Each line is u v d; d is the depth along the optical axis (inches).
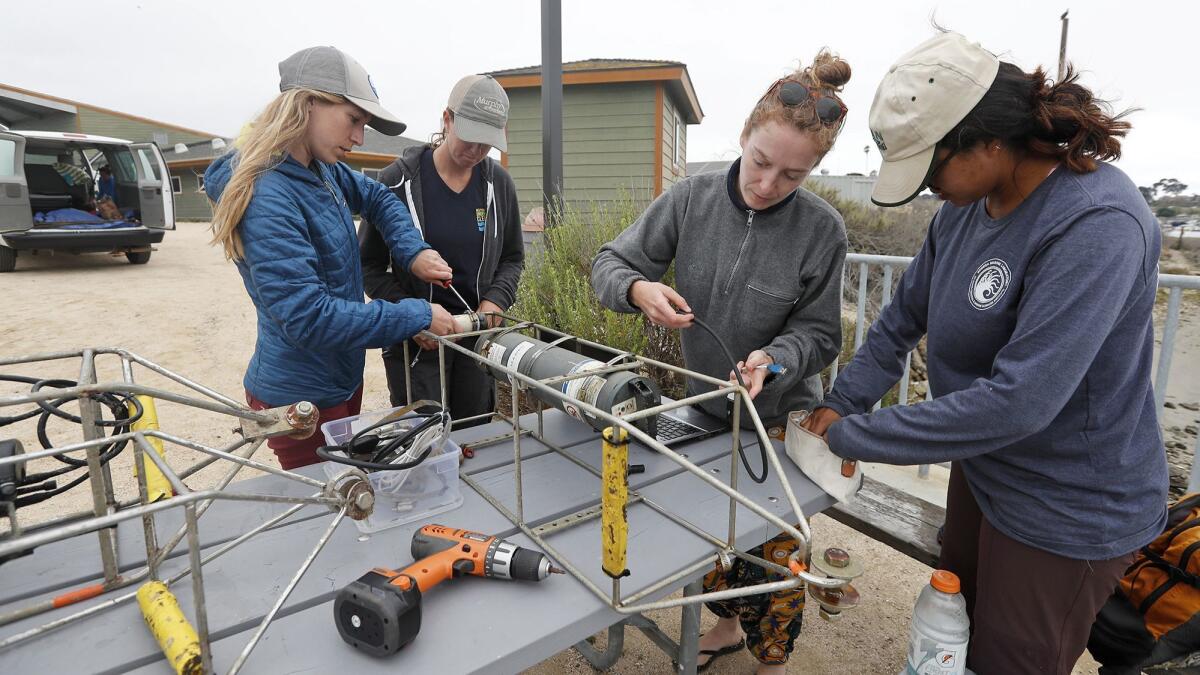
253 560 40.5
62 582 37.9
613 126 356.8
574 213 166.2
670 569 40.5
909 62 40.3
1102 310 36.5
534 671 76.9
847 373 57.8
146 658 32.2
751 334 63.1
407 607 31.6
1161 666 50.0
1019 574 45.9
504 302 90.0
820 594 52.4
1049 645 45.8
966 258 45.9
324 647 33.1
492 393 94.7
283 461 66.4
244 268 59.8
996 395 39.0
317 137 56.9
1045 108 38.0
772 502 49.3
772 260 60.2
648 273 67.5
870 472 118.1
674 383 140.6
